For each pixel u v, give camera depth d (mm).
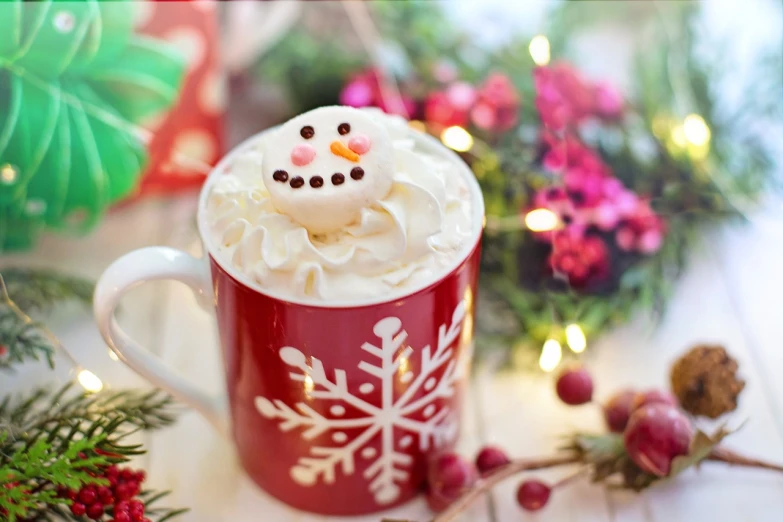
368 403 373
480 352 454
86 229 481
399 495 409
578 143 489
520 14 546
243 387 382
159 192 506
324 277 344
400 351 360
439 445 405
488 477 402
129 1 450
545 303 460
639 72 515
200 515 411
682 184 487
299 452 389
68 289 453
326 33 525
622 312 459
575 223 465
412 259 351
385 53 518
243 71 529
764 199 496
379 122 369
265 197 359
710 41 528
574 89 502
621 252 476
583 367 434
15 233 472
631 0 539
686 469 404
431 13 537
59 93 450
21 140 448
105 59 455
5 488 356
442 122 494
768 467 406
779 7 552
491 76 513
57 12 436
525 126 495
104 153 467
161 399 434
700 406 411
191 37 472
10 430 379
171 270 366
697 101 507
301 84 515
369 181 344
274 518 411
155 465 424
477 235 359
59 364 441
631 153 494
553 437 433
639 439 390
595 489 416
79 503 374
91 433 375
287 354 359
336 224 347
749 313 467
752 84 520
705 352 413
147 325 465
